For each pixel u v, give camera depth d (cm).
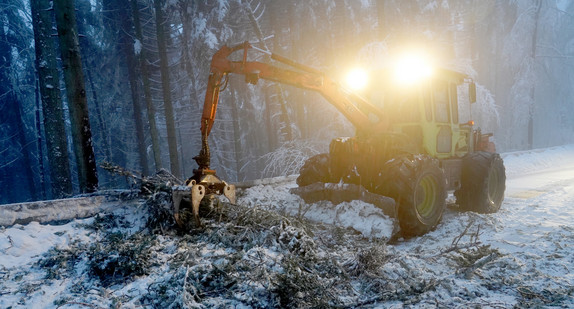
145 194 436
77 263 317
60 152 1007
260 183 638
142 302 264
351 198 482
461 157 654
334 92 509
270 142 1833
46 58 1002
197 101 1702
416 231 471
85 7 1878
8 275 291
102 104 2030
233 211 411
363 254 337
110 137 2059
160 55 1497
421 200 484
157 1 1473
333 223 457
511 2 2442
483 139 778
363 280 314
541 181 1002
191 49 1556
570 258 365
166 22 1673
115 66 1947
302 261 324
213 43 1462
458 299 283
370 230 428
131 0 1507
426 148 554
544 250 392
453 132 626
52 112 1000
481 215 568
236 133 1752
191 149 2388
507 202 721
